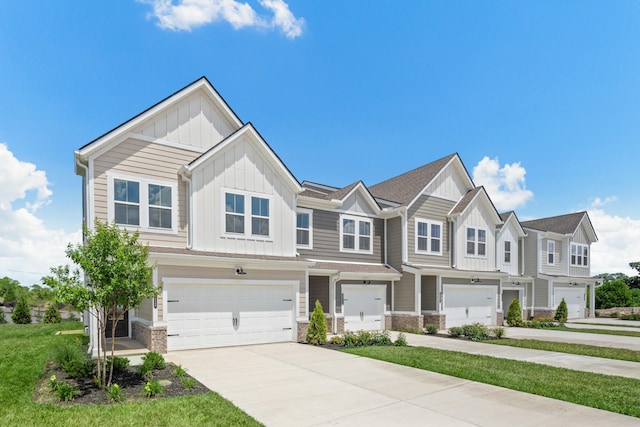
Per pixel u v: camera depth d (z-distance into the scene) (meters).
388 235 19.83
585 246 31.58
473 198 21.31
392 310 18.97
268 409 6.15
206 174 12.66
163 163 12.47
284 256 14.03
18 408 5.95
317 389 7.39
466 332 15.77
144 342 11.25
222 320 12.13
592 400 6.78
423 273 18.34
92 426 5.25
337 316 16.78
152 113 12.14
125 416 5.62
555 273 29.03
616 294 37.38
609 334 18.02
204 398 6.58
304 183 23.20
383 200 20.58
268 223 13.81
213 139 13.61
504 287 25.92
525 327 21.42
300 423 5.55
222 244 12.77
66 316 29.58
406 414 6.00
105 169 11.43
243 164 13.44
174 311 11.28
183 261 11.36
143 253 7.58
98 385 7.20
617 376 8.80
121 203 11.58
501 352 12.13
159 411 5.86
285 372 8.79
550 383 7.97
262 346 12.41
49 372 8.34
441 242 20.53
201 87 13.37
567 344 14.13
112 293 7.15
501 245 25.27
